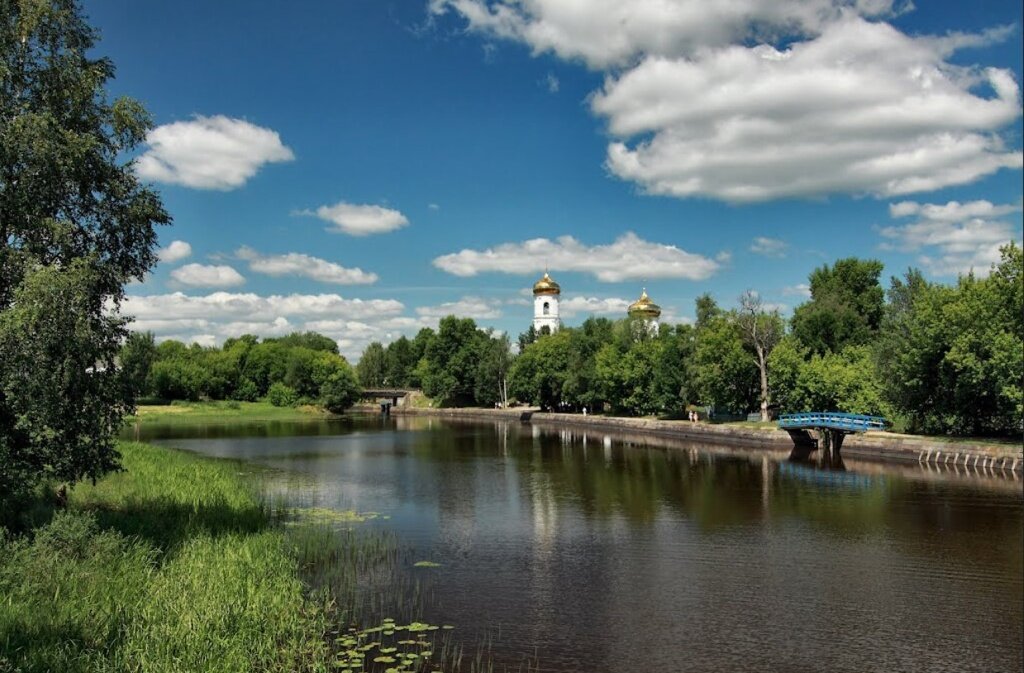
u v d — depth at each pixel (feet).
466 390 500.33
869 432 190.39
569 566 78.02
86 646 46.06
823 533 93.81
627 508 112.78
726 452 203.72
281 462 180.65
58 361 60.75
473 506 114.83
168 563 64.90
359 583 70.90
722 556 82.38
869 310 311.06
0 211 62.80
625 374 319.68
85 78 68.39
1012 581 72.33
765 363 255.09
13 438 64.64
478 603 65.26
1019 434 172.24
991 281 165.99
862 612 63.57
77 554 61.98
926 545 86.84
